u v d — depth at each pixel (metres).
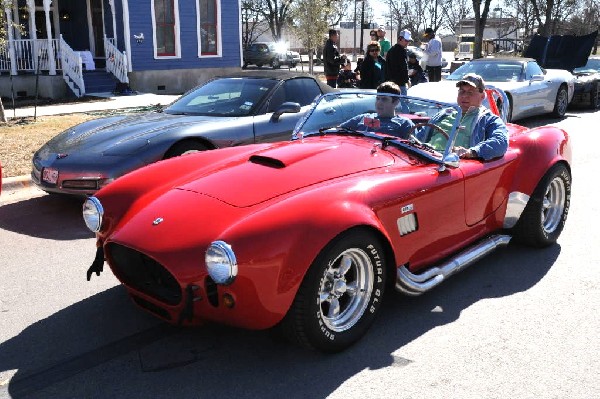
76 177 5.76
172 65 20.39
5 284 4.34
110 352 3.36
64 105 15.30
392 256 3.46
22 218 6.01
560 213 5.07
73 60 17.50
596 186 7.06
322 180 3.51
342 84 14.90
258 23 59.72
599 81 15.19
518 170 4.57
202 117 6.74
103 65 20.97
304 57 57.00
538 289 4.20
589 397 2.91
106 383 3.05
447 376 3.10
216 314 3.01
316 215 3.04
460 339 3.49
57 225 5.78
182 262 2.97
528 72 12.11
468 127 4.48
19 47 17.98
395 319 3.74
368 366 3.20
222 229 3.05
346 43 69.12
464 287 4.24
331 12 28.39
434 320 3.73
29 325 3.69
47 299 4.08
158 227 3.19
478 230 4.35
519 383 3.03
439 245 3.94
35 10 19.97
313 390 2.97
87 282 4.38
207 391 2.97
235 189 3.40
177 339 3.50
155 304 3.27
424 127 4.41
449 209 3.91
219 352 3.35
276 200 3.25
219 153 4.27
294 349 3.37
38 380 3.09
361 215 3.18
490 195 4.32
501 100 5.50
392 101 4.40
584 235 5.34
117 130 6.42
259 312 2.93
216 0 21.23
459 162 4.01
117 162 5.75
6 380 3.09
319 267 3.02
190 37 20.70
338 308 3.28
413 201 3.59
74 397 2.93
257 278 2.86
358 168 3.71
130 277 3.40
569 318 3.75
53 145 6.35
